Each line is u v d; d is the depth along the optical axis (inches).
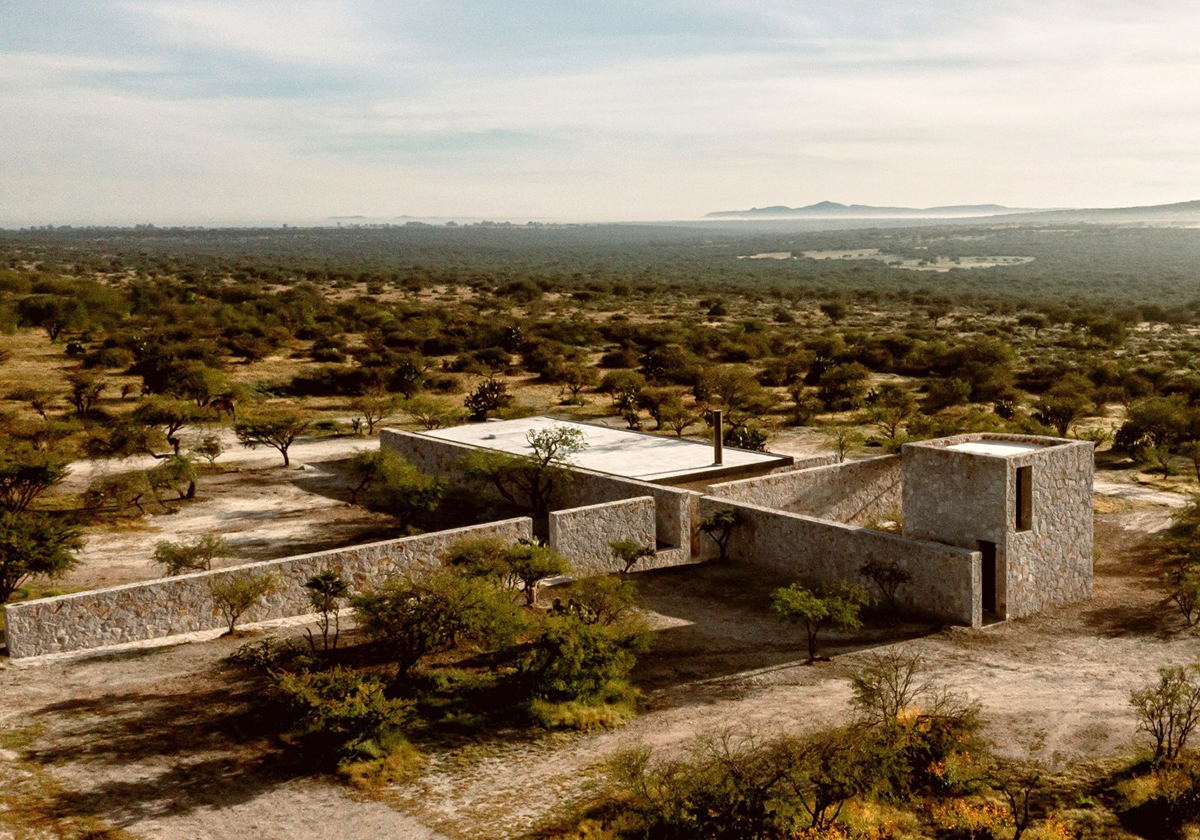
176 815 655.1
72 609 955.3
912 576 1090.7
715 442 1557.6
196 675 890.1
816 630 961.5
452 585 877.8
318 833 636.1
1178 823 651.5
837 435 1972.2
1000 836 630.5
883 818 652.1
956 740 737.0
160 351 3097.9
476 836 634.2
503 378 3068.4
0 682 872.3
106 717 800.9
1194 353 3850.9
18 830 627.8
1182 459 1931.6
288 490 1636.3
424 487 1414.9
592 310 5625.0
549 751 756.6
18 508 1429.6
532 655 906.7
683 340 3811.5
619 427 2247.8
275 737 770.8
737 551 1290.6
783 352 3666.3
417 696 844.6
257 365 3233.3
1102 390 2704.2
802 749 697.0
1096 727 792.9
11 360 3127.5
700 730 789.9
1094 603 1122.7
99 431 1955.0
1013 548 1059.9
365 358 3127.5
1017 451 1120.2
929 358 3344.0
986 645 988.6
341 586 975.6
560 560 1084.5
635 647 909.8
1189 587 1063.6
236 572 1039.0
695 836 628.4
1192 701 765.9
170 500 1567.4
